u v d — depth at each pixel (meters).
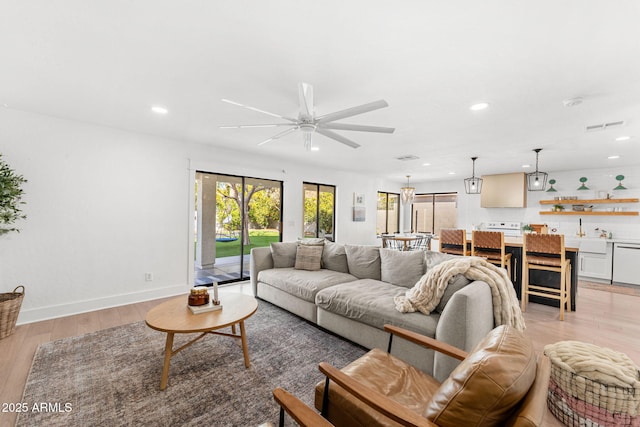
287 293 3.35
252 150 4.72
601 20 1.45
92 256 3.42
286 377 2.08
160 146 3.93
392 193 8.57
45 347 2.47
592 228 5.79
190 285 4.23
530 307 3.81
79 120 3.25
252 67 2.02
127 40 1.72
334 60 1.90
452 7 1.39
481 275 2.18
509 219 6.88
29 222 3.03
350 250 3.59
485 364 0.90
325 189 6.59
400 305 2.28
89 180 3.38
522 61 1.87
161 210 3.95
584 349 1.88
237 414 1.70
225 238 5.19
